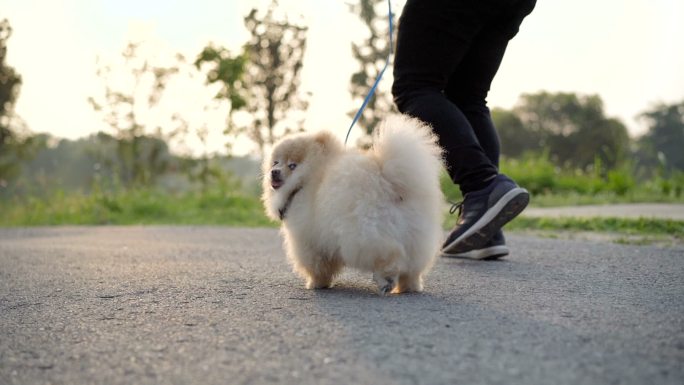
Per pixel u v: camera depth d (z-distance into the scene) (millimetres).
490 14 3885
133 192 13219
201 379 1839
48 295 3414
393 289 3225
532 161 15547
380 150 3070
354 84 14852
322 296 3121
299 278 3834
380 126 3137
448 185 12539
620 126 53406
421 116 3916
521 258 4551
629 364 1851
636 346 2041
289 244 3459
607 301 2832
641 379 1722
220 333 2361
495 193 3930
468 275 3742
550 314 2543
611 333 2213
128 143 15094
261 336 2287
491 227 4000
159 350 2162
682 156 60969
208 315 2703
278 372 1863
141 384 1823
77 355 2148
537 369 1812
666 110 63156
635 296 2959
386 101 14820
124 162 15430
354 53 14734
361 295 3135
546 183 14000
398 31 4000
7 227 10805
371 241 2959
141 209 11984
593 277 3586
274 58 15781
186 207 12383
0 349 2264
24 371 1989
